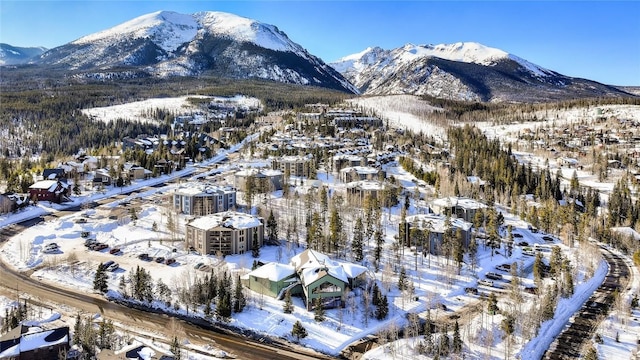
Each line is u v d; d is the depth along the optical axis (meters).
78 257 157.00
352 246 158.62
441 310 127.25
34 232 178.38
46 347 95.88
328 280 126.00
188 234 165.25
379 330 116.12
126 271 146.50
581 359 104.88
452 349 105.44
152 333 112.50
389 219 196.75
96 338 104.00
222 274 135.88
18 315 112.81
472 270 153.12
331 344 111.19
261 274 133.88
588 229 195.25
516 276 144.38
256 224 164.12
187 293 125.25
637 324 120.44
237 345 109.38
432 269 152.50
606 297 138.12
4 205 194.88
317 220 169.12
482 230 194.88
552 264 151.25
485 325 117.69
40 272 145.62
